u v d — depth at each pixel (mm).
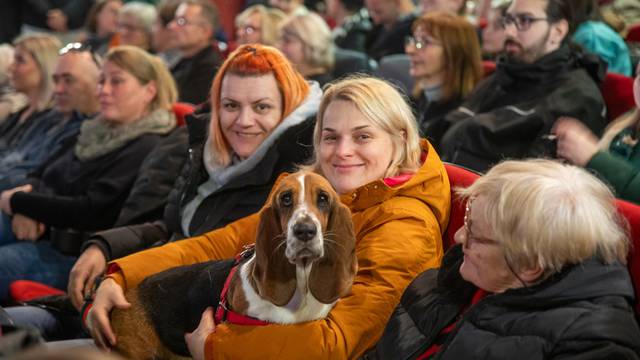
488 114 3555
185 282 2293
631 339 1638
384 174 2389
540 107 3447
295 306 2016
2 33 8398
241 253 2262
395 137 2402
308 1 8078
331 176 2400
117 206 3717
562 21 3662
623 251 1812
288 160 2887
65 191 3863
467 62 4156
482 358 1719
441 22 4125
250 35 5961
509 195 1780
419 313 2000
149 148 3754
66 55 4543
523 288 1772
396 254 2145
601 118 3498
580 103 3451
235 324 2059
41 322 2938
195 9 5641
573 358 1614
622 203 2010
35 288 3393
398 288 2127
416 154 2436
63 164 3947
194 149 3148
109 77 3818
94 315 2404
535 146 3408
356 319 2061
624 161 2781
